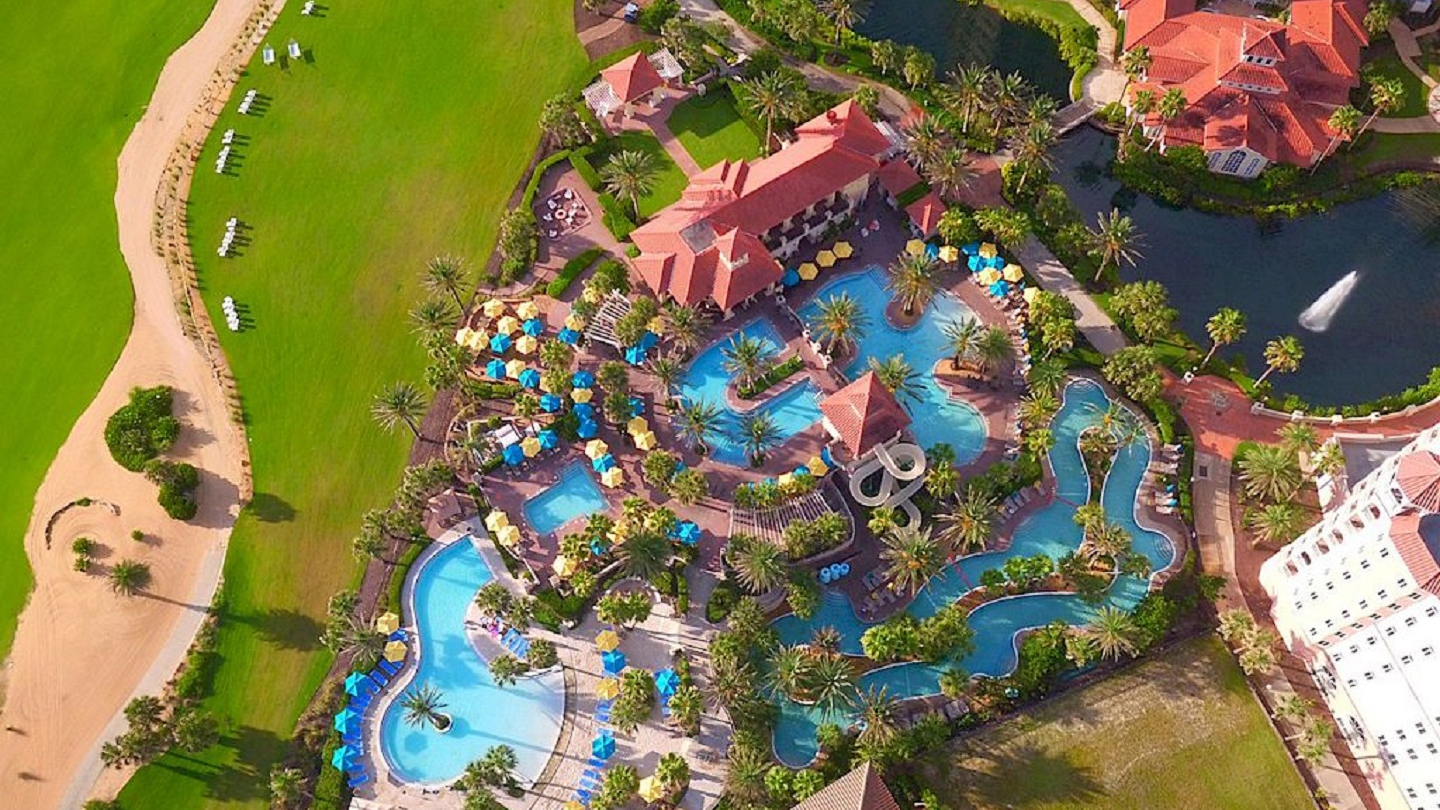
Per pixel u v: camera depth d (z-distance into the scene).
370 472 117.69
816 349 121.38
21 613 110.56
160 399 121.94
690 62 145.62
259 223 137.25
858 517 111.44
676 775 93.00
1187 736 96.44
